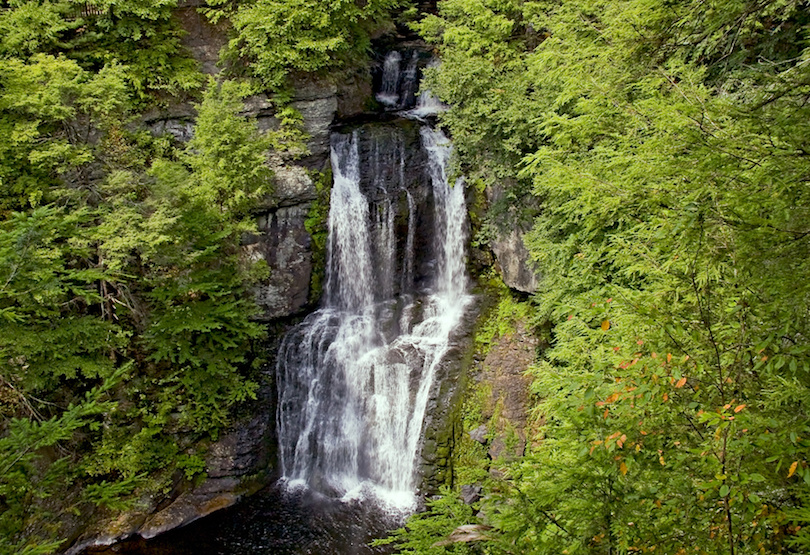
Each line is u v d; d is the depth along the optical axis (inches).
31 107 557.9
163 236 553.6
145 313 644.7
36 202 571.2
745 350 183.3
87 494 321.7
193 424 649.6
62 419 288.5
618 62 311.3
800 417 176.7
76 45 671.1
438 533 260.8
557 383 257.9
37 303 498.6
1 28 611.8
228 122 624.4
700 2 262.7
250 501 652.1
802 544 172.6
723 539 184.9
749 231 173.8
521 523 208.5
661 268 234.4
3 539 276.8
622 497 197.6
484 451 629.0
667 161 195.8
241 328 671.8
